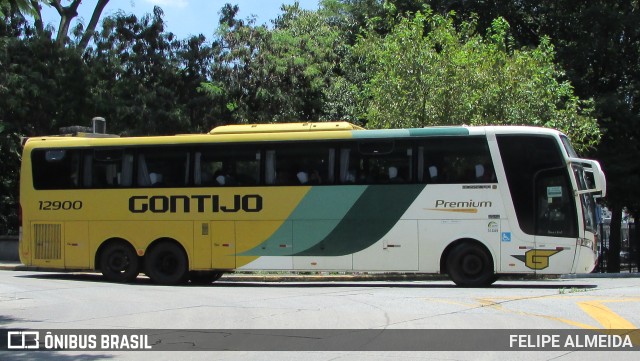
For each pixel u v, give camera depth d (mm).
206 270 16469
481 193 14945
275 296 13508
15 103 23266
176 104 26594
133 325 10055
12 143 24391
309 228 15625
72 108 24766
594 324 9609
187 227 16281
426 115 20750
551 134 14914
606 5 28031
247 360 7758
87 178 17016
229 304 12211
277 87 27250
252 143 16125
